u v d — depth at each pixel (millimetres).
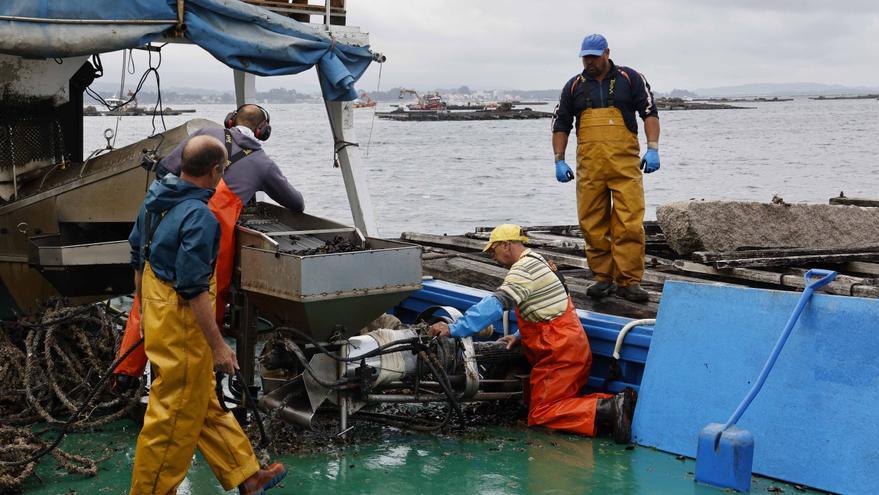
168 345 4477
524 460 5723
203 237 4367
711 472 5270
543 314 6316
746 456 5191
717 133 81062
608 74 7203
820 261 9094
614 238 7473
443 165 41031
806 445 5293
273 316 6023
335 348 5992
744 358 5664
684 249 10016
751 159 44969
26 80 8148
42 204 7855
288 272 5660
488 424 6469
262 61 8352
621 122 7199
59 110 8773
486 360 6574
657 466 5602
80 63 8320
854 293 7305
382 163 42500
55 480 5383
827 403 5289
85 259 7277
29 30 7293
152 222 4527
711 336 5848
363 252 5770
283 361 6168
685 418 5816
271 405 6051
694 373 5859
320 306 5680
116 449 5930
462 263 9609
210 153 4484
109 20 7637
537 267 6309
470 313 6141
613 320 6770
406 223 20734
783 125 100438
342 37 8797
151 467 4578
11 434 5746
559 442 6070
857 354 5238
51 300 7184
